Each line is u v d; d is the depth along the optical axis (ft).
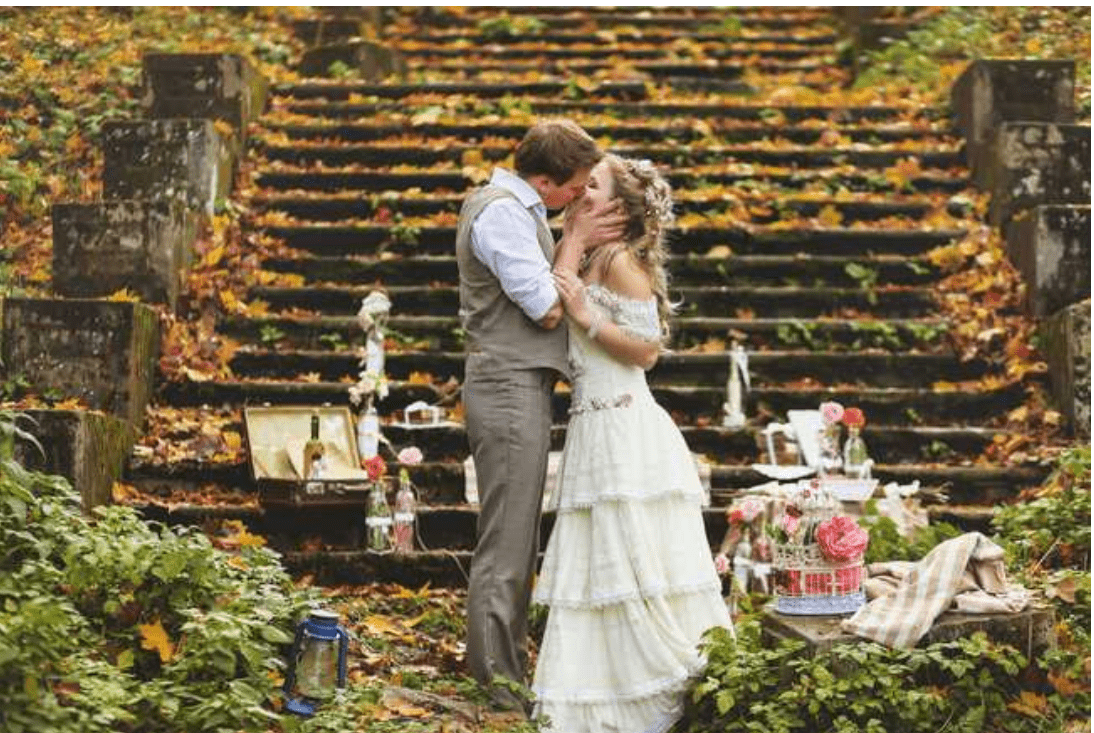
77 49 53.11
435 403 38.34
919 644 24.35
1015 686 24.50
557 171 25.53
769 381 39.78
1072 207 40.42
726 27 58.85
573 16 59.88
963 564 24.82
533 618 29.14
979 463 36.70
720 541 33.96
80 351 35.78
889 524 30.55
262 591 25.53
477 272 25.52
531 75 53.16
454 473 35.55
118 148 42.57
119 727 21.56
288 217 44.75
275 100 50.34
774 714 23.40
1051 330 38.78
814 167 47.67
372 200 44.93
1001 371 39.70
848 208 45.29
